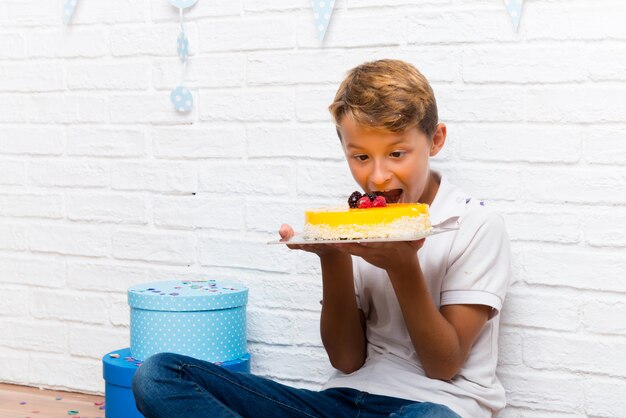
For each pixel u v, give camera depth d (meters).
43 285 2.12
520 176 1.67
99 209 2.05
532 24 1.64
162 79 1.97
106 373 1.73
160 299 1.69
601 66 1.60
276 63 1.86
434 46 1.71
